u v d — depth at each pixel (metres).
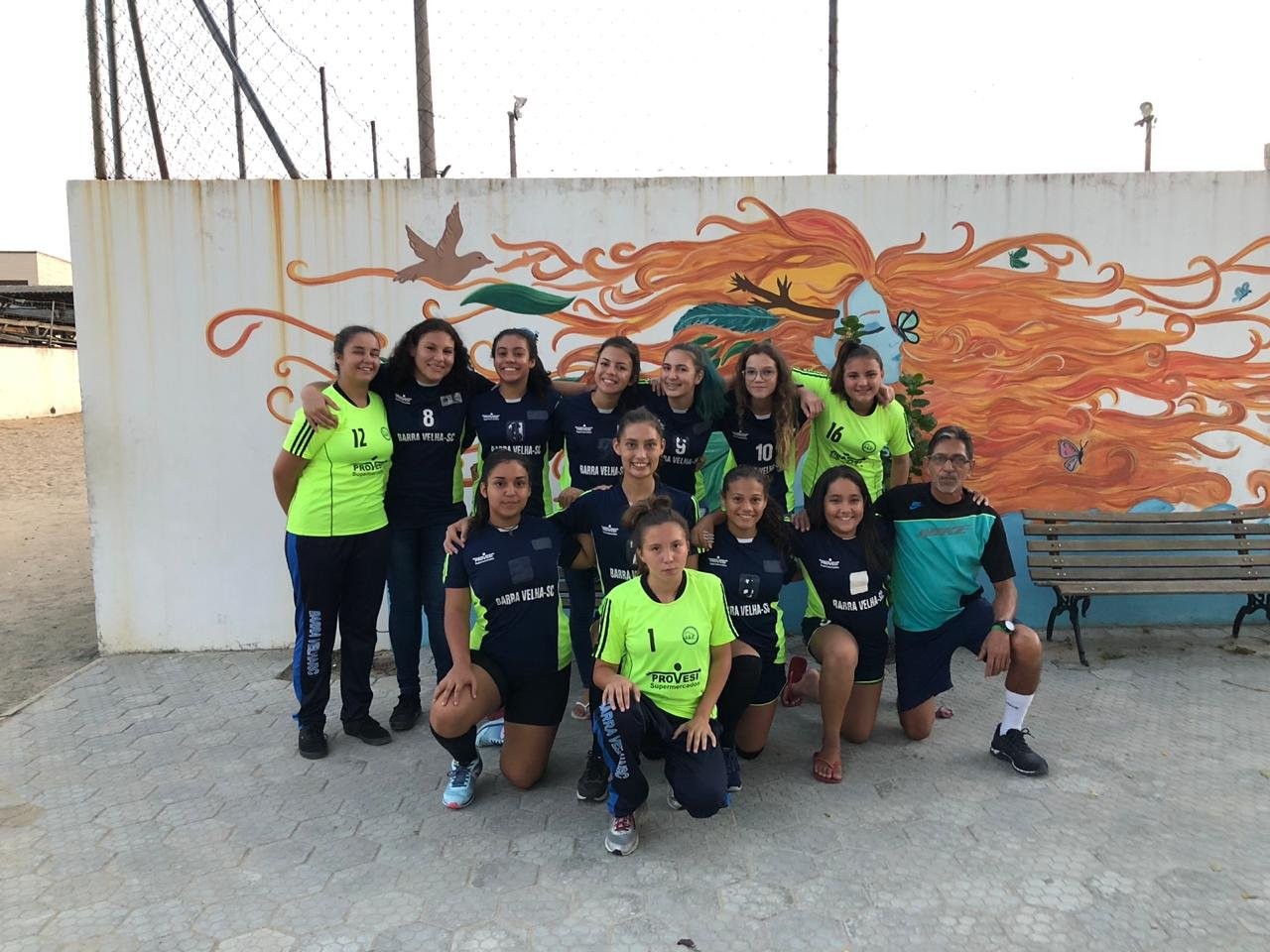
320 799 3.04
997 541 3.29
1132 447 4.68
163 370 4.46
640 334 4.54
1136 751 3.33
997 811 2.89
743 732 3.26
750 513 3.05
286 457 3.27
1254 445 4.71
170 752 3.42
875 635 3.26
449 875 2.57
